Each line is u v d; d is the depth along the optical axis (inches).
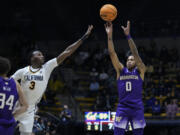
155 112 518.6
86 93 655.8
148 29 804.0
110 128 423.8
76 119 508.4
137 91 211.3
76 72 716.7
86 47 823.1
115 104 582.6
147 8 839.7
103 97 547.8
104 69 680.4
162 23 801.6
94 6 868.6
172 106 502.0
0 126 152.9
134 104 209.3
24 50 752.3
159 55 717.3
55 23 877.8
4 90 157.2
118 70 218.7
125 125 210.4
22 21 879.7
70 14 882.1
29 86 210.2
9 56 771.4
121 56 702.5
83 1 877.8
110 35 220.2
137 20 831.7
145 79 624.7
